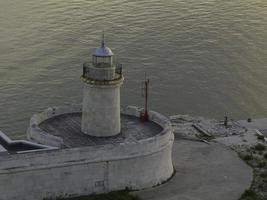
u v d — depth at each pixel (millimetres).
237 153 140875
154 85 193375
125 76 197375
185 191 120688
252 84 198000
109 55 120000
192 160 135375
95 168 113875
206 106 183750
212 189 122500
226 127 158125
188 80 198250
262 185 125812
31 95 180250
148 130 125812
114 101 121312
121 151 115125
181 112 179750
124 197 114188
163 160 121812
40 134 116875
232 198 119562
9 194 108188
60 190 112062
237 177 128375
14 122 165750
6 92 180625
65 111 130625
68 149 111438
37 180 109938
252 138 151000
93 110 120875
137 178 118125
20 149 112875
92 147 113125
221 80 199875
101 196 114062
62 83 188500
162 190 120062
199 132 153625
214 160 136250
